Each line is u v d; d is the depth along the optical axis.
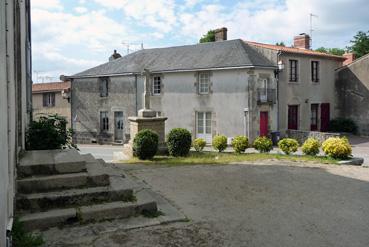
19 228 4.38
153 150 11.60
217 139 14.41
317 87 26.00
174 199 6.41
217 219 5.40
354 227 5.19
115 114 27.39
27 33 10.73
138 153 11.51
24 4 9.23
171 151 12.59
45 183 5.31
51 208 5.07
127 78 26.45
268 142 14.15
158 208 5.79
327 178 8.35
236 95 22.08
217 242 4.54
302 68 24.86
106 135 27.86
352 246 4.54
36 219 4.68
